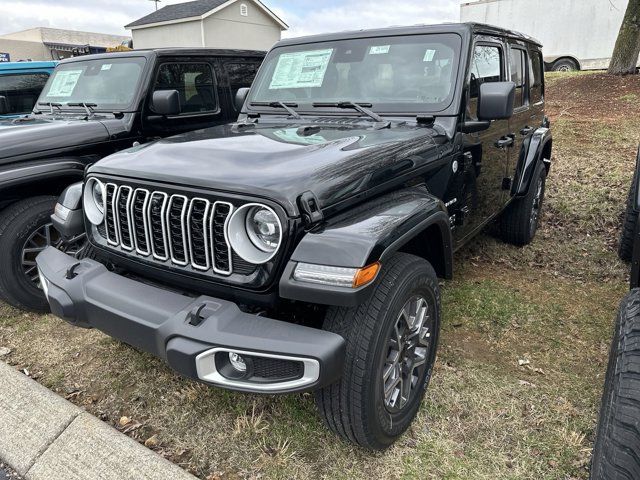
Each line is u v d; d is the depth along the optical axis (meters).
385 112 3.20
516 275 4.49
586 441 2.54
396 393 2.48
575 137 7.86
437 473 2.36
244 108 3.70
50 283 2.54
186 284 2.32
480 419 2.69
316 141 2.69
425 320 2.63
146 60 4.67
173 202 2.27
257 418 2.71
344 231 2.07
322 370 1.96
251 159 2.36
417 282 2.38
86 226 2.78
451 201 3.20
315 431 2.62
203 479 2.35
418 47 3.29
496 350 3.35
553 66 17.48
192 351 2.00
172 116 4.79
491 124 3.68
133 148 2.90
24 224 3.71
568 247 5.01
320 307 2.39
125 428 2.70
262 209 2.05
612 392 1.95
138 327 2.17
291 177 2.11
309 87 3.52
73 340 3.56
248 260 2.08
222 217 2.13
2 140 3.71
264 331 1.99
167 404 2.87
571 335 3.52
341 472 2.37
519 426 2.64
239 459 2.46
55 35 40.22
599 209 5.62
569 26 16.84
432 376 3.03
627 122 8.24
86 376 3.15
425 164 2.81
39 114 5.07
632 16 10.71
